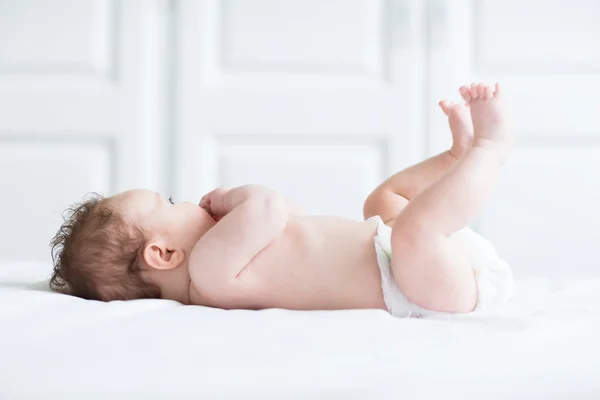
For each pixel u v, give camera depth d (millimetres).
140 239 1080
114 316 830
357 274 1020
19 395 606
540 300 1105
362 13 2531
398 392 611
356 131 2531
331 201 2533
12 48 2537
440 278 955
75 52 2539
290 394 612
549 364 672
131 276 1084
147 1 2539
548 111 2496
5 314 805
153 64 2549
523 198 2496
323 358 669
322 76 2547
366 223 1096
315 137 2539
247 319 828
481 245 1085
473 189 962
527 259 2494
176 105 2545
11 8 2533
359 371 644
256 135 2545
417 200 975
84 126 2535
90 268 1086
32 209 2529
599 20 2502
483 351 700
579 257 2496
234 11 2545
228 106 2541
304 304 1023
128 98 2537
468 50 2531
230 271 1003
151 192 1145
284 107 2533
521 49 2518
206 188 2543
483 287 1005
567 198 2494
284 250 1042
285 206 1048
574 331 800
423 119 2529
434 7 2527
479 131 1037
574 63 2510
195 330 755
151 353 674
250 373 634
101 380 619
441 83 2523
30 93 2527
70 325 769
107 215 1100
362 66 2535
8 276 1293
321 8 2533
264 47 2547
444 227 955
